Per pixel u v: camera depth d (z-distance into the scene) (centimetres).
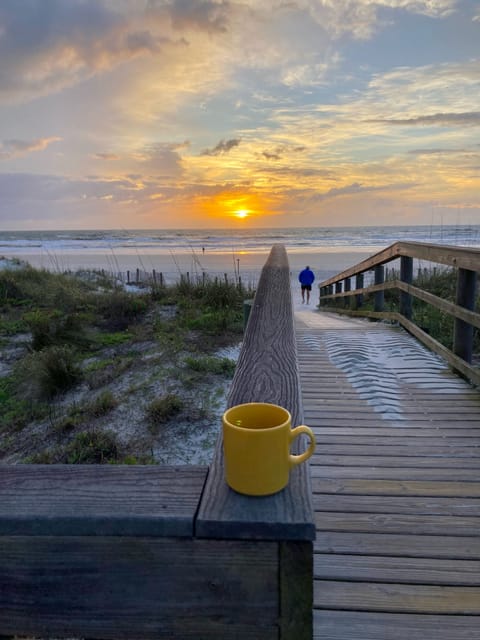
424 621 143
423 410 299
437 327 537
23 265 1666
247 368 137
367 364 392
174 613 68
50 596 70
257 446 70
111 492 73
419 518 190
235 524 66
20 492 74
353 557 168
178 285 998
